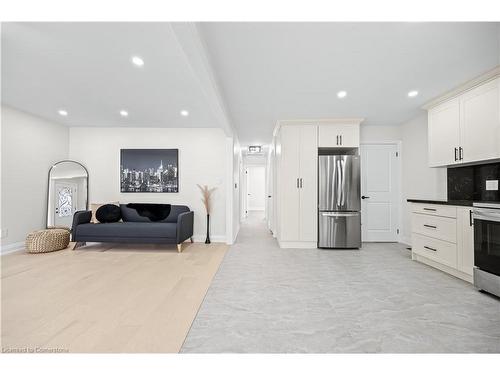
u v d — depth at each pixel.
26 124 4.29
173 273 2.98
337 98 3.48
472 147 2.81
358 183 4.32
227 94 3.35
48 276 2.86
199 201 5.16
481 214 2.41
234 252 4.09
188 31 1.68
